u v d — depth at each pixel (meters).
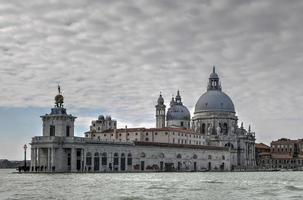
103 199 71.75
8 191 85.31
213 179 148.12
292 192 87.75
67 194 79.44
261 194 82.69
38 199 70.62
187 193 83.69
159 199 72.38
